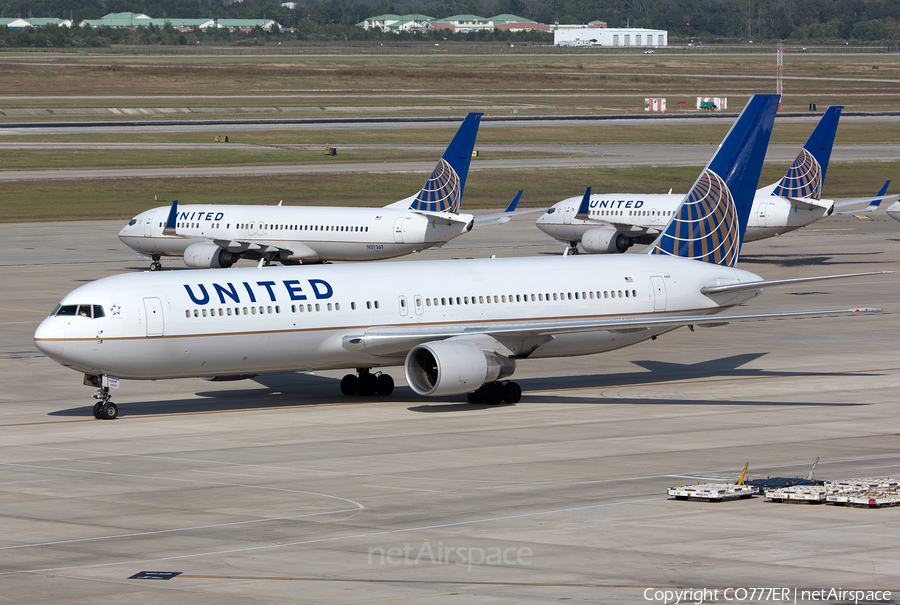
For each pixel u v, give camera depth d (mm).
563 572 91875
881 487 118062
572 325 173000
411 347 172750
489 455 139750
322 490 122438
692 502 116000
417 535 104188
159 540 103500
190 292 164625
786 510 112000
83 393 186750
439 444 146750
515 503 116000
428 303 177875
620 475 128625
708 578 89562
